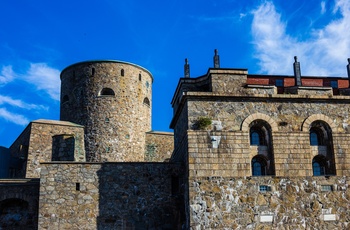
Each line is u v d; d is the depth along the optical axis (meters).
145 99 51.22
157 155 50.41
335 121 33.25
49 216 31.94
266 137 32.66
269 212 30.64
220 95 32.38
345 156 32.62
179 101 34.66
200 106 32.28
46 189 32.38
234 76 33.31
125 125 48.19
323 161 33.09
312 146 32.88
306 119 32.88
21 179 35.94
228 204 30.42
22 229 33.81
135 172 33.56
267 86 33.22
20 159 45.44
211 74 33.09
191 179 30.59
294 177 31.53
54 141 41.53
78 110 48.06
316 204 31.20
